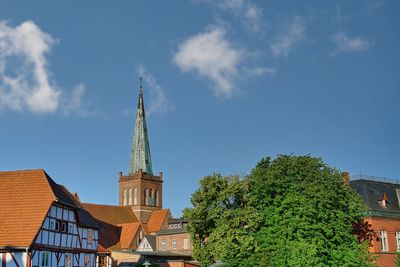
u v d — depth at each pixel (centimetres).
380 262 6638
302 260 4969
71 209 5812
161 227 12781
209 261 5797
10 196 5272
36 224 4984
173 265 8388
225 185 5797
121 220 12744
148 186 14012
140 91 14750
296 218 5194
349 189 5809
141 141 14325
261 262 5244
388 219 6894
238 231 5444
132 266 8738
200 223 5894
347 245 5422
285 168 5591
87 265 6250
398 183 7588
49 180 5562
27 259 4784
